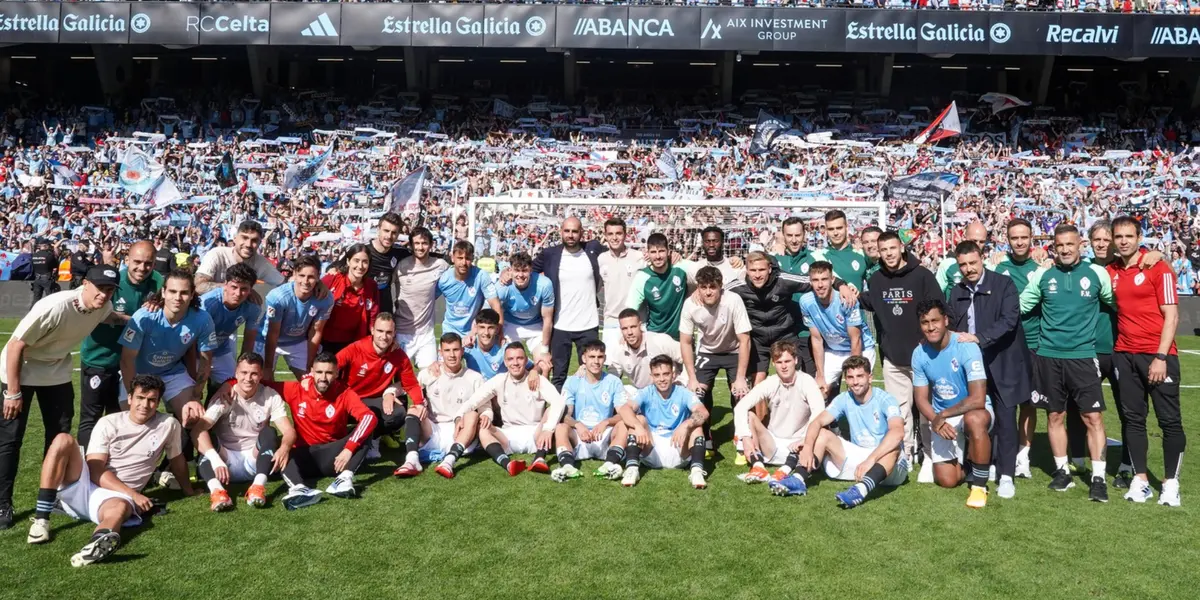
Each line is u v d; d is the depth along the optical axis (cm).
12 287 1639
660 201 1186
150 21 2069
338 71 2677
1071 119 2431
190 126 2317
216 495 494
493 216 1362
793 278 655
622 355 668
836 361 659
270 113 2394
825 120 2459
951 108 2138
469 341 666
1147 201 2094
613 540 455
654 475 581
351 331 655
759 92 2591
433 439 611
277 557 429
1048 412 567
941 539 462
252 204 2009
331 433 560
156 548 439
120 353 541
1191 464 627
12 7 2042
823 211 1352
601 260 753
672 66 2688
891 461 537
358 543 448
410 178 1806
